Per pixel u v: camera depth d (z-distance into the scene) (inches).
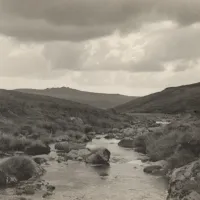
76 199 717.3
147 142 1368.1
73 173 963.3
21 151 1250.0
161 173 957.2
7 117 1916.8
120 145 1552.7
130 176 933.2
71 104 3284.9
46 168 1018.1
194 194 634.8
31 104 2593.5
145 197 738.2
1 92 3034.0
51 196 731.4
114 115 3344.0
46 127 1907.0
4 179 802.2
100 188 808.9
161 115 4800.7
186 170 735.1
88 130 2247.8
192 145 1011.3
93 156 1112.2
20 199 691.4
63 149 1346.0
